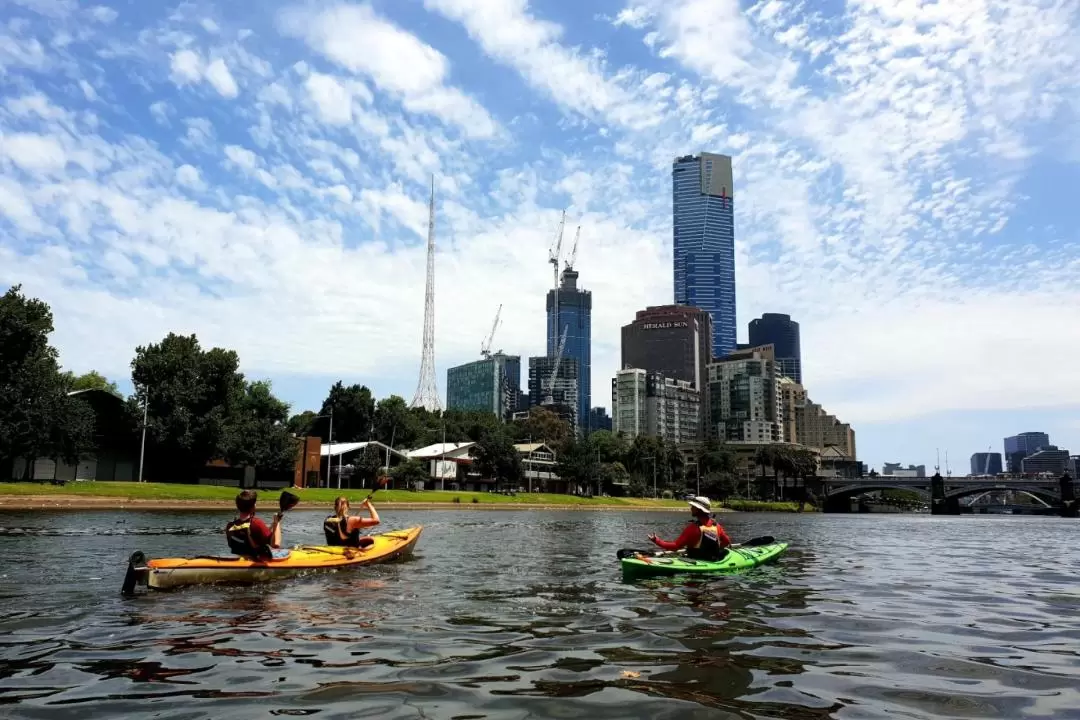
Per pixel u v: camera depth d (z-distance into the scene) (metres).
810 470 149.12
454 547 22.53
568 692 6.04
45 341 54.94
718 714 5.48
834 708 5.67
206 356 68.69
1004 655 7.62
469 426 146.00
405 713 5.46
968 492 145.12
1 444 51.53
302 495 65.69
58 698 5.81
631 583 13.42
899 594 12.53
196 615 9.52
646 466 150.12
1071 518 118.06
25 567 14.54
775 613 10.17
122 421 68.12
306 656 7.27
